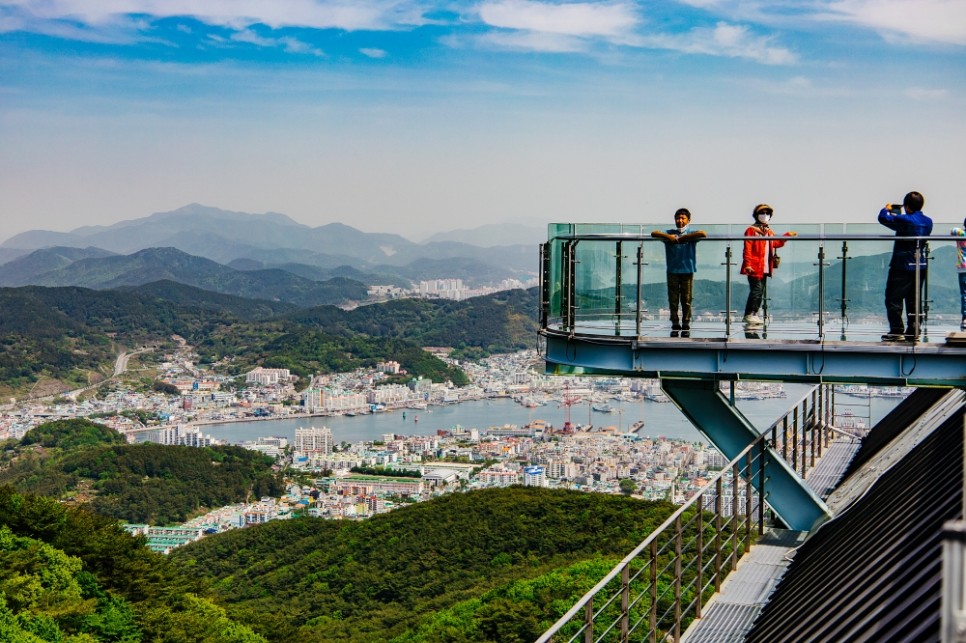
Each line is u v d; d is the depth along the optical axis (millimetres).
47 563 30984
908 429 13305
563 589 40781
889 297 8969
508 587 42875
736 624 8867
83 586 31391
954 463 7355
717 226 9383
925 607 4898
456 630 38375
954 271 8820
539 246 10156
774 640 7770
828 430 17109
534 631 37250
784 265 9258
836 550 8602
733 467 9977
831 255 9078
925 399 14281
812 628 6910
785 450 12258
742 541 10367
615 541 56656
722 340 9000
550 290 9930
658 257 9484
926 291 8867
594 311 9688
